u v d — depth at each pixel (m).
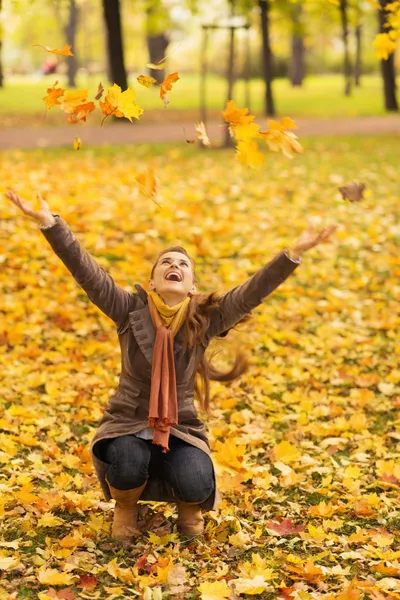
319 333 9.53
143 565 4.68
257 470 6.08
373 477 6.14
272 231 13.52
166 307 4.90
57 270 11.04
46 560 4.72
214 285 11.01
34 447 6.52
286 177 17.73
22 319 9.48
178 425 5.02
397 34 8.00
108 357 8.72
